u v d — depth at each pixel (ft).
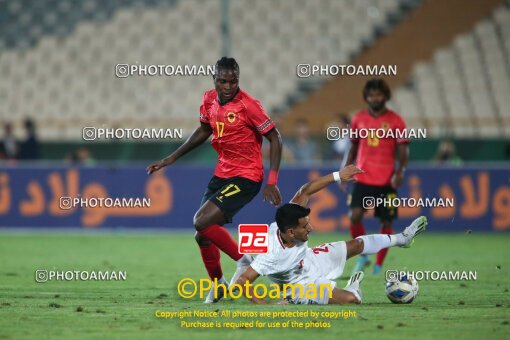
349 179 86.38
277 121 207.92
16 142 213.05
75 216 192.54
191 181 191.52
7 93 267.39
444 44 257.14
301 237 83.15
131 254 148.87
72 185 192.44
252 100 86.84
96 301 89.86
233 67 85.25
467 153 218.59
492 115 244.63
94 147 225.15
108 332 69.82
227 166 88.74
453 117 237.66
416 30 258.57
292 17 270.05
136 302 88.94
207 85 258.98
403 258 142.10
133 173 192.03
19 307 84.28
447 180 186.09
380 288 102.78
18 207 192.85
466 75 251.39
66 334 68.80
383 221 116.67
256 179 88.53
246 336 68.39
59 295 95.40
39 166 192.85
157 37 270.87
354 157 118.42
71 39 275.39
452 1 260.01
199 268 127.54
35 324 73.51
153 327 72.28
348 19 268.00
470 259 140.46
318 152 203.00
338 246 86.28
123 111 257.75
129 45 270.67
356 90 250.37
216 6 274.57
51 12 282.15
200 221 85.81
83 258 142.10
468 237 180.04
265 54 262.88
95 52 270.87
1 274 118.42
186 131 230.68
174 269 126.21
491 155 218.38
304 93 254.47
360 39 263.90
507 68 251.39
